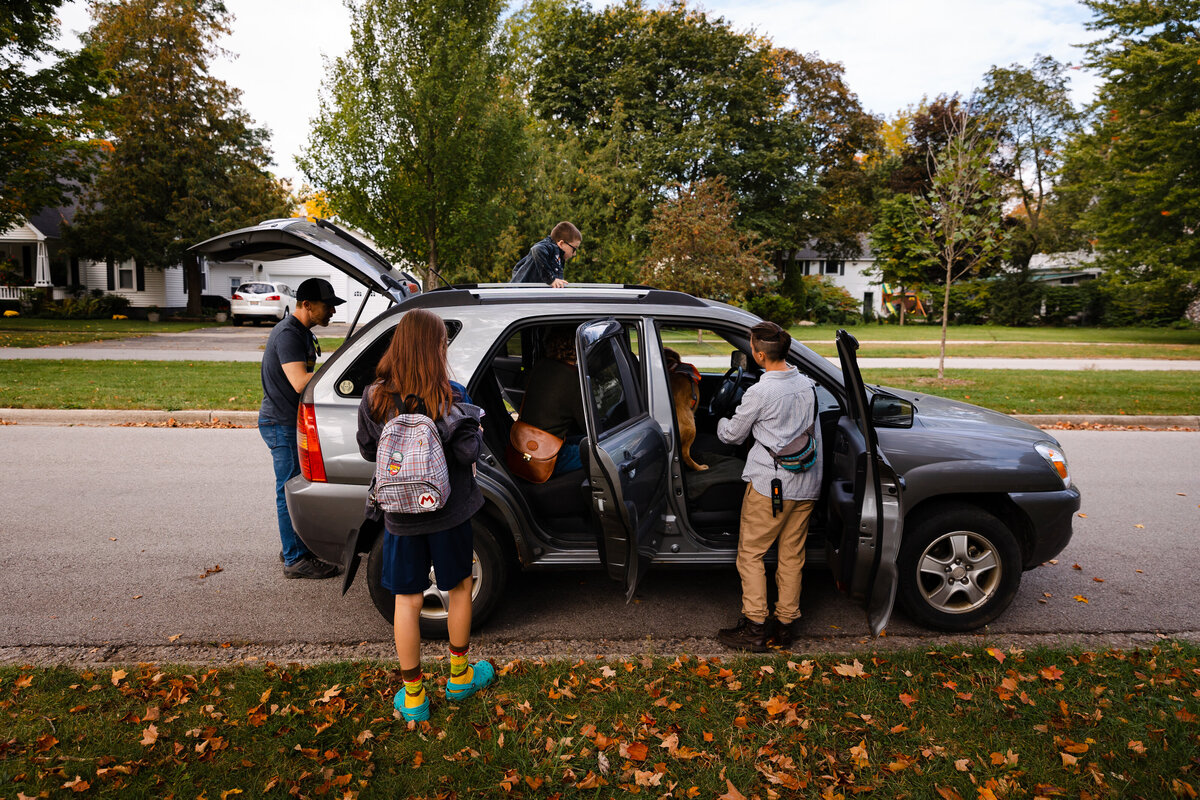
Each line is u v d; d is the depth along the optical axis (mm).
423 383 2795
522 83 17953
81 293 34188
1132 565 4832
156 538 5184
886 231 38938
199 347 19391
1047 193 42656
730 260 20984
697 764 2629
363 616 4012
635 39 33969
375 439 2895
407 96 13602
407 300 3859
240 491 6348
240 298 30094
